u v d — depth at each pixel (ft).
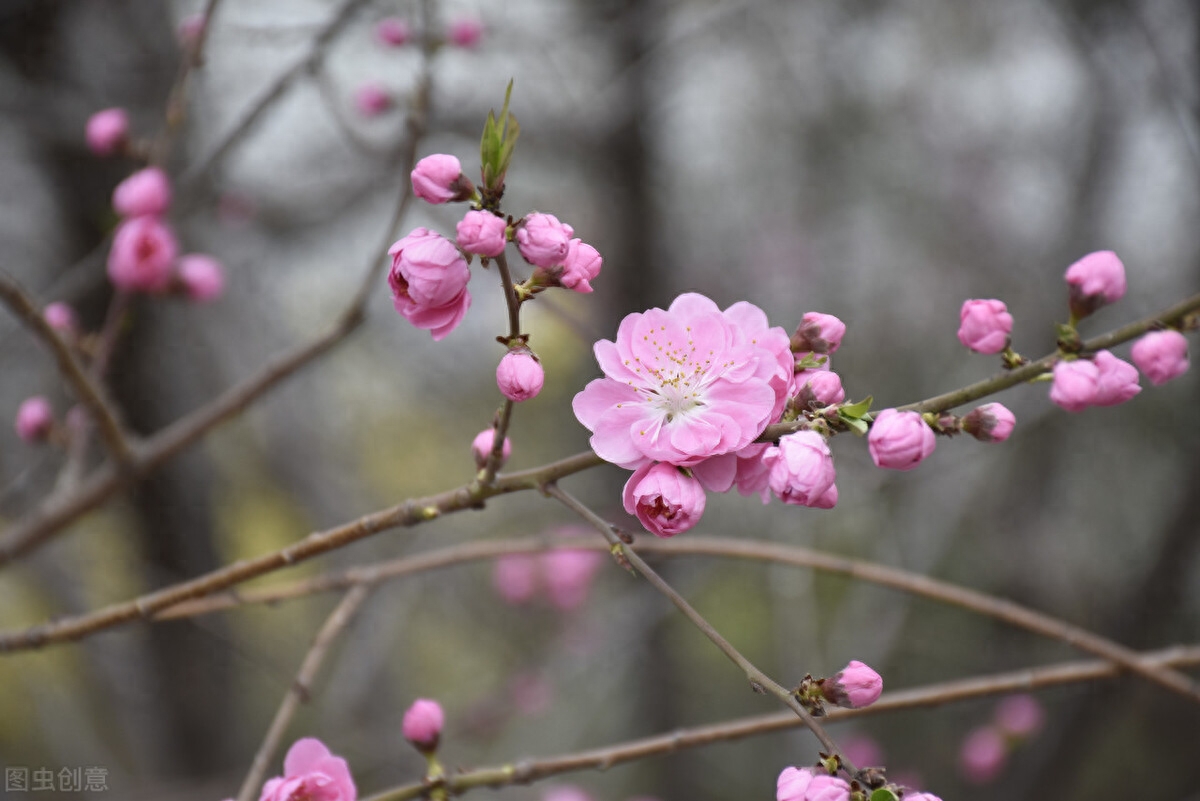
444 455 23.32
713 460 5.34
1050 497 17.65
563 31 15.48
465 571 19.17
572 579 16.31
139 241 10.04
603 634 16.40
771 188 20.15
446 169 5.04
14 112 13.16
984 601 7.72
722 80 18.79
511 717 17.44
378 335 19.02
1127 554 17.40
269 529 21.99
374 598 16.96
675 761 17.65
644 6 15.29
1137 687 14.87
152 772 17.80
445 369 20.30
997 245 18.63
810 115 19.12
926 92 19.20
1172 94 12.54
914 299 19.54
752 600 20.43
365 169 15.38
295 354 9.27
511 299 5.08
